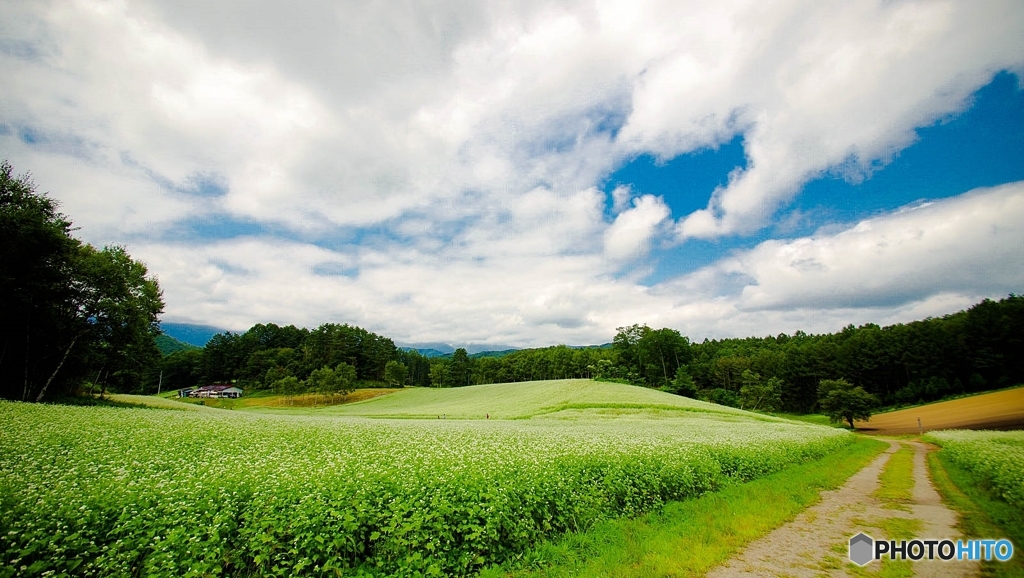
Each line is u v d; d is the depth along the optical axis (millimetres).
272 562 6703
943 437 37469
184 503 7234
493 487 9281
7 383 37031
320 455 13102
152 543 6262
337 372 98000
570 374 139125
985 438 27781
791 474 17406
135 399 56656
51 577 5602
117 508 6988
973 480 16156
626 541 8992
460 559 7445
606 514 10523
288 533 6691
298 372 118188
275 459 11789
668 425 34219
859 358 107938
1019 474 13367
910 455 28453
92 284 40500
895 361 103875
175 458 12227
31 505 6797
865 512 11812
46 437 14109
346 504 7703
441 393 92688
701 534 9422
